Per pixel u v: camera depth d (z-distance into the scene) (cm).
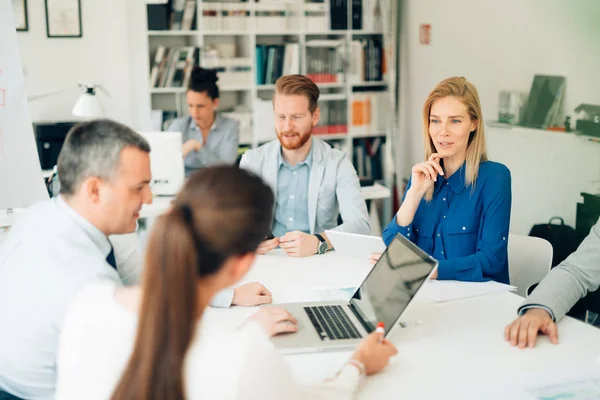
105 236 167
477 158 241
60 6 545
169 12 547
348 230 279
